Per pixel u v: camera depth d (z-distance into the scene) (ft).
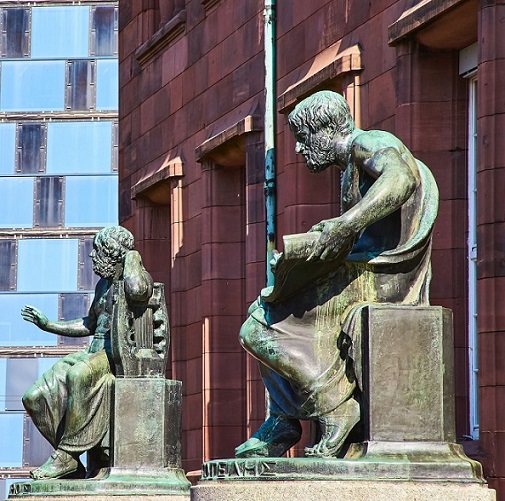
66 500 66.08
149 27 123.54
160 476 67.26
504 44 67.67
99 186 234.17
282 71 93.81
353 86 82.94
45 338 232.73
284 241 47.11
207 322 105.81
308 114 49.90
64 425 69.46
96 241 71.31
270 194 94.02
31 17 236.22
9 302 234.17
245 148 99.30
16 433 231.30
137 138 124.16
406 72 76.95
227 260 106.01
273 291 48.39
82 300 233.35
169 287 121.19
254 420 96.02
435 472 46.57
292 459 46.65
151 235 121.80
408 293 48.85
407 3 77.66
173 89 115.44
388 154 48.21
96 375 68.95
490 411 66.28
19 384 232.73
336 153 49.85
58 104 235.20
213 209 106.42
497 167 67.21
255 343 48.80
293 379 48.39
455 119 76.28
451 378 48.01
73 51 235.20
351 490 45.73
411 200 48.93
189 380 110.52
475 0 70.23
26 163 235.40
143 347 68.18
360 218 47.09
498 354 66.28
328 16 87.35
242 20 101.76
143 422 67.46
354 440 48.21
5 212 235.40
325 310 48.55
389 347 47.50
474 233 74.54
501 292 66.49
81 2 234.79
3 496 230.27
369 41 82.02
